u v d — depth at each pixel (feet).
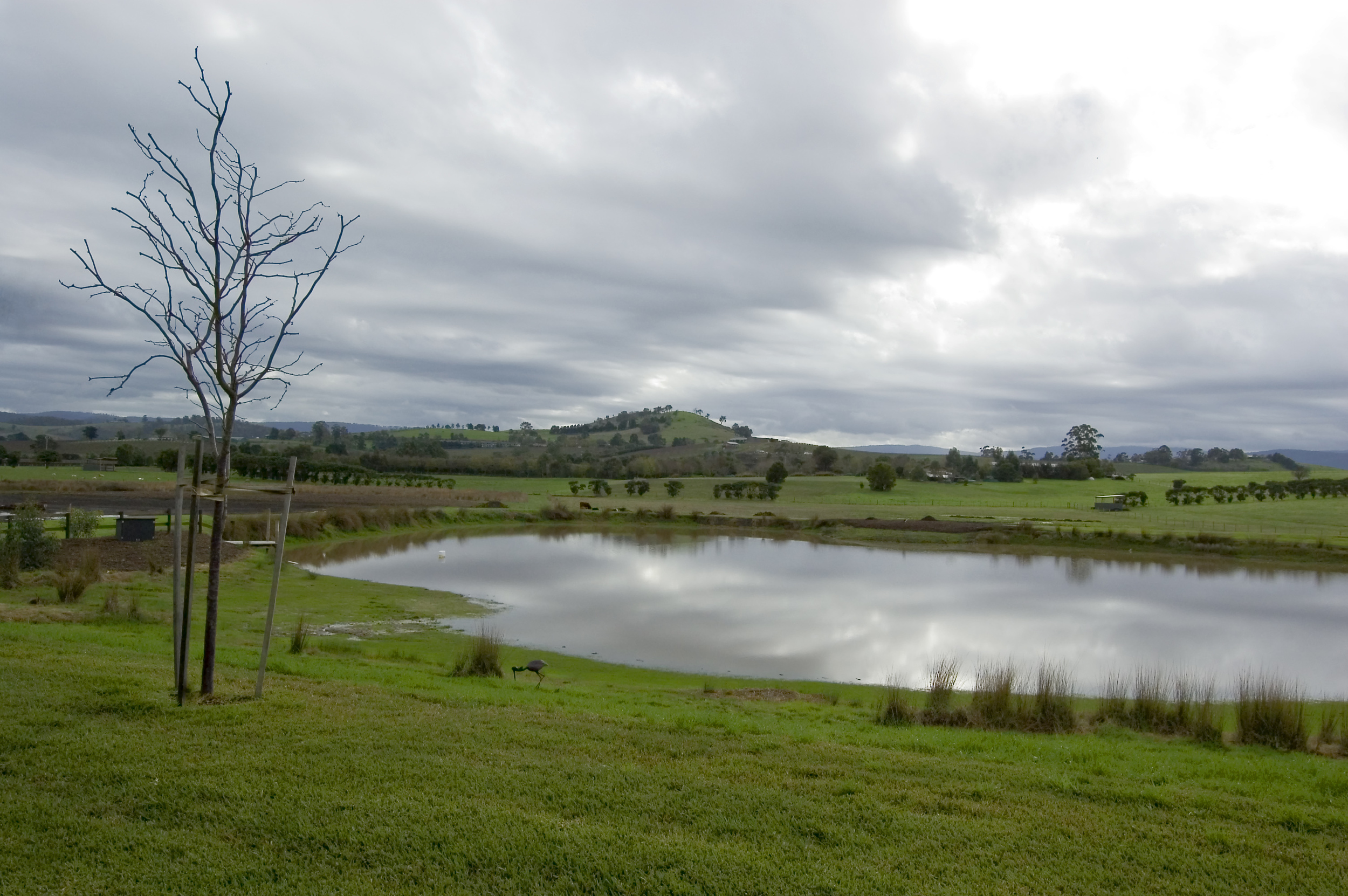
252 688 32.22
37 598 63.36
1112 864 19.74
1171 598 115.55
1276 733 38.06
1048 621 95.96
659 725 31.45
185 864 17.78
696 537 203.51
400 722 28.30
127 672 32.91
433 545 167.32
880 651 77.05
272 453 304.50
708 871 18.31
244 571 100.99
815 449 553.64
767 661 71.36
